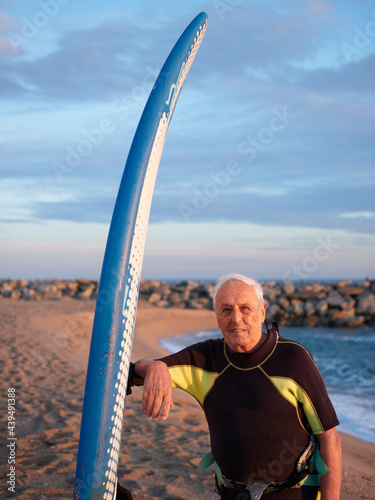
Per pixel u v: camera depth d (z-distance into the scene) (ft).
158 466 13.23
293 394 5.74
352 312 106.52
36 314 67.67
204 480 12.19
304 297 113.60
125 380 5.42
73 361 31.91
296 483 5.77
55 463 12.69
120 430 5.41
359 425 22.80
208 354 6.13
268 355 5.84
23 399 20.27
